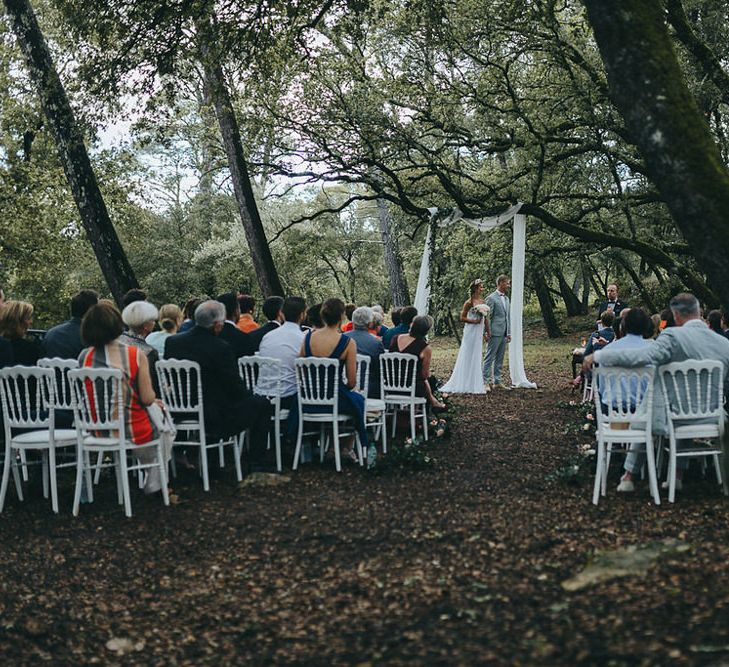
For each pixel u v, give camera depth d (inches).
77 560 197.9
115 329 236.4
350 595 165.0
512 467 284.0
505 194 587.2
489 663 128.6
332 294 1619.1
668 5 486.6
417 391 349.4
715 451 230.7
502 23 500.4
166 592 175.6
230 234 1411.2
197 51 462.9
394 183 592.1
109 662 145.1
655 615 140.6
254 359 293.9
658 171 188.9
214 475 283.3
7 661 147.3
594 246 652.1
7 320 265.1
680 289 579.8
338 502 237.8
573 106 517.0
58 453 295.1
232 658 142.0
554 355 876.6
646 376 225.6
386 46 541.6
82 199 506.9
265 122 553.3
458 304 828.0
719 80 485.4
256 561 190.2
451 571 173.9
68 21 454.9
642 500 228.7
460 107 555.8
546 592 157.8
